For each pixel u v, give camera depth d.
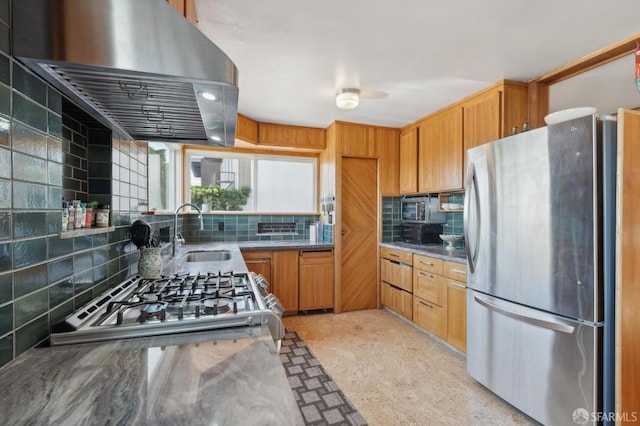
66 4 0.74
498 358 1.84
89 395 0.59
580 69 2.15
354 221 3.63
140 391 0.60
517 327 1.73
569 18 1.61
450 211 3.20
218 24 1.66
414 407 1.82
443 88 2.54
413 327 3.09
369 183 3.71
